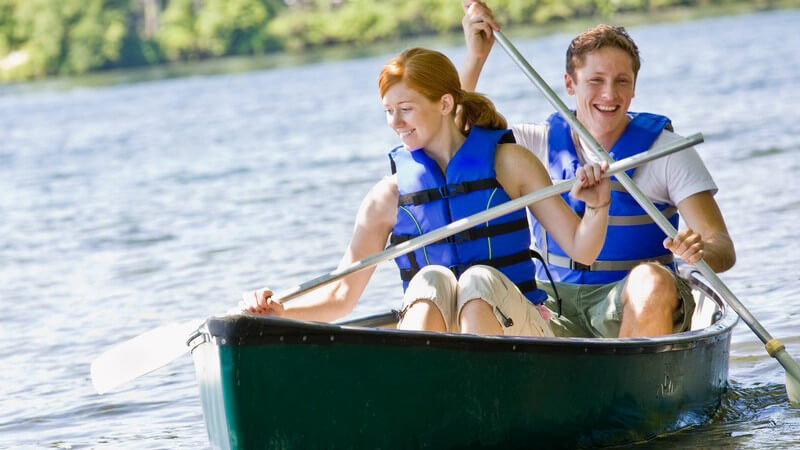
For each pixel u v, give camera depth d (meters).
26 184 31.45
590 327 8.10
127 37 119.44
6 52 119.00
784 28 65.19
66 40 118.12
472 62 8.90
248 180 26.77
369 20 114.75
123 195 26.69
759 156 21.03
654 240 8.12
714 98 33.22
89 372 10.45
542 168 7.30
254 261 15.79
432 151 7.39
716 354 7.68
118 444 8.09
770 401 8.00
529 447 6.51
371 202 7.59
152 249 18.03
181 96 67.50
